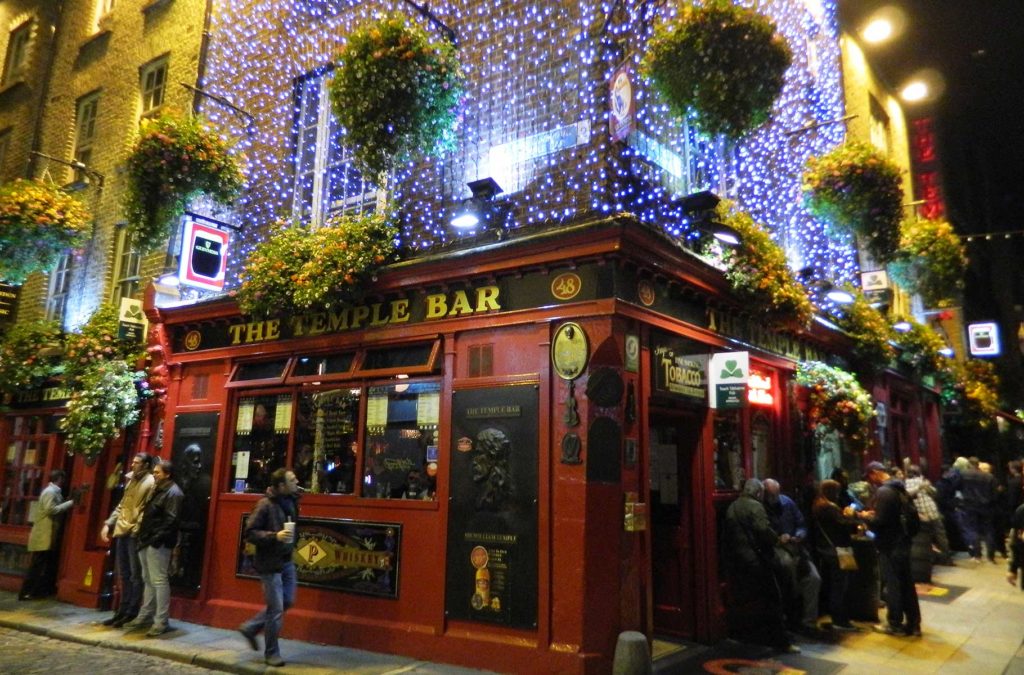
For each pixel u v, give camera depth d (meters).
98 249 12.48
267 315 8.63
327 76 10.40
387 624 7.19
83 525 10.35
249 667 6.65
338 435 8.22
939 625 8.17
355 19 10.12
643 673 5.62
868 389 12.96
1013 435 23.72
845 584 8.03
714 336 8.18
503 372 6.97
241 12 11.55
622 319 6.60
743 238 8.16
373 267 7.85
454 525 6.93
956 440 19.83
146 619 8.34
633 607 6.32
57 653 7.55
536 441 6.59
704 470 7.70
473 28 8.68
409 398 7.71
